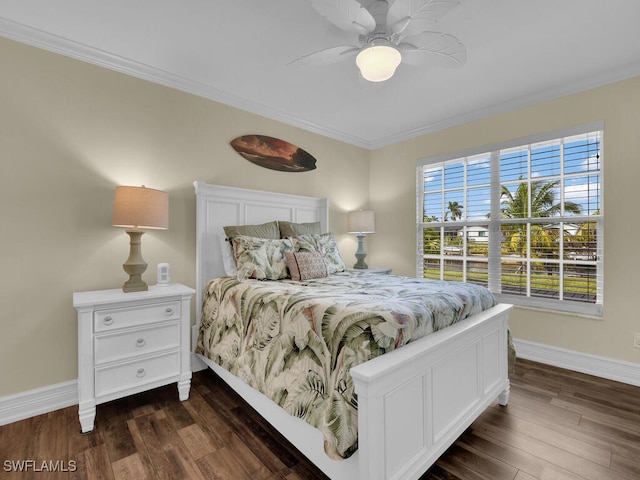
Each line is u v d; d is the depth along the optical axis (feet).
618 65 7.74
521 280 9.81
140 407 6.70
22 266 6.47
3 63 6.31
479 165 10.79
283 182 11.03
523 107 9.68
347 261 13.25
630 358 7.88
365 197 13.97
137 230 7.18
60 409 6.72
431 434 4.63
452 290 6.27
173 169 8.52
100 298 6.16
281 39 6.83
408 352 4.20
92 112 7.30
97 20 6.20
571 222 8.89
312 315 4.78
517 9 5.84
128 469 4.86
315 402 4.33
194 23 6.31
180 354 6.97
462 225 11.22
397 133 12.73
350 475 3.98
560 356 8.91
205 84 8.83
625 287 7.98
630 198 7.90
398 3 4.56
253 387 5.70
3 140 6.29
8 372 6.31
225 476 4.72
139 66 7.81
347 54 5.64
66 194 6.95
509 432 5.80
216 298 7.80
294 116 11.03
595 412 6.49
